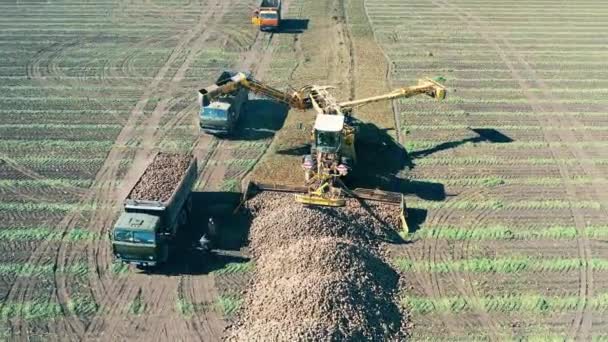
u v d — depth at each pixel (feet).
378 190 80.53
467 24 148.87
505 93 112.68
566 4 166.81
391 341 57.93
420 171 87.25
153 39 133.59
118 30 138.31
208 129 93.56
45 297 62.80
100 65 119.34
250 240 71.51
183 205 72.02
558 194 83.10
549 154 92.94
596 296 65.00
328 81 114.73
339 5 161.68
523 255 70.95
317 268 62.34
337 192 75.20
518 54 130.93
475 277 67.31
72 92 107.96
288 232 69.15
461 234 74.23
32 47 127.24
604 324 61.21
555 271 68.54
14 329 58.70
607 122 103.14
